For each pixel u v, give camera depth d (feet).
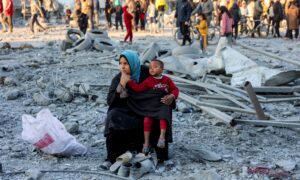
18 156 29.37
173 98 27.35
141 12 124.06
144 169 26.37
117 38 100.37
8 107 41.55
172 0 163.63
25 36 107.14
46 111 29.30
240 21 113.29
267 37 109.70
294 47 84.58
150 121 27.35
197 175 24.94
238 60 47.55
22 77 53.01
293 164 27.61
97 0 134.10
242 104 37.70
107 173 26.45
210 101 39.55
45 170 26.99
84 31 94.48
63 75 53.72
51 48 79.46
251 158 29.22
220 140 32.50
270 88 42.04
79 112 39.50
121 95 27.68
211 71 48.44
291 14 102.22
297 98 40.09
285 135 33.60
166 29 131.23
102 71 55.77
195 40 91.91
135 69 27.68
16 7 162.91
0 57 68.85
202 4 95.81
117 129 27.14
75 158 29.12
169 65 50.01
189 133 33.78
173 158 28.86
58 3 158.51
